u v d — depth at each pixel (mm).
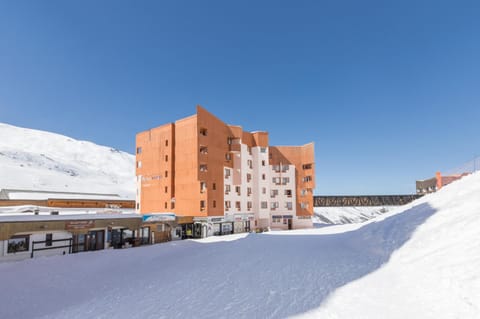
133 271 17609
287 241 25328
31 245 21062
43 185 119438
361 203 89812
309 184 53969
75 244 24031
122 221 27719
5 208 33250
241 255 19562
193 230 38531
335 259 16344
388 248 15430
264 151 52719
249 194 49688
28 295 13609
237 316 9547
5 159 147625
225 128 46438
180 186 40906
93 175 187625
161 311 10578
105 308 11445
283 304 10281
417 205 20297
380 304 9172
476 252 9766
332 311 9180
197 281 14227
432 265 10766
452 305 7832
